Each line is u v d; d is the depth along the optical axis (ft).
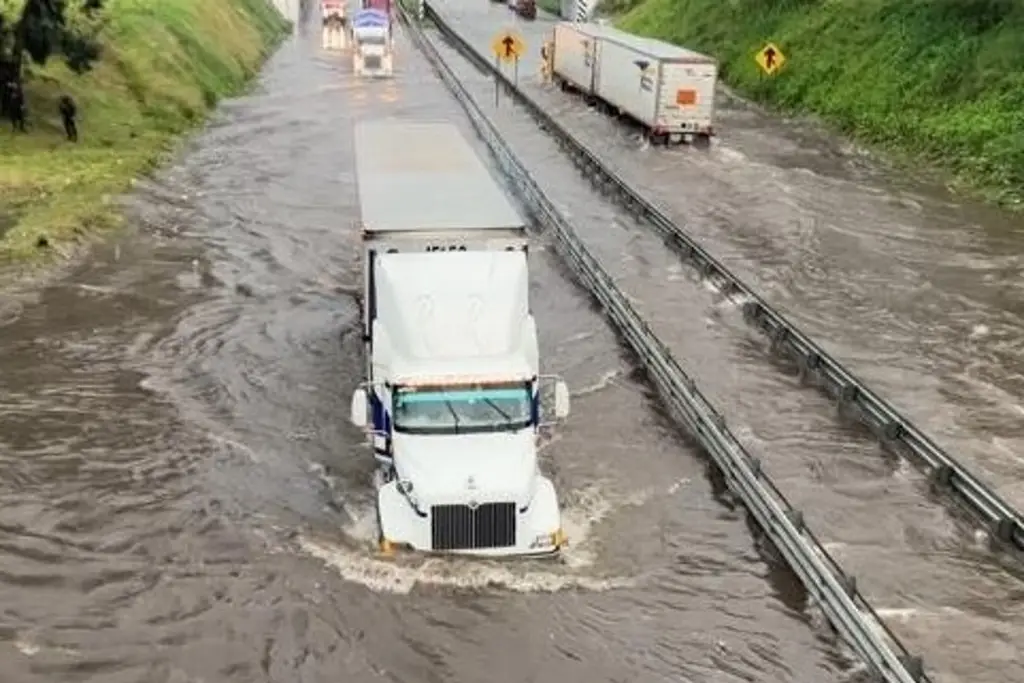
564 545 59.11
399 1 359.87
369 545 59.06
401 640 51.70
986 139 138.82
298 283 99.19
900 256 110.01
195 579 55.83
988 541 61.05
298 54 255.91
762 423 74.23
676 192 133.28
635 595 55.67
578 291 98.94
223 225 115.96
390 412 58.80
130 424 71.87
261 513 62.13
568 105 191.62
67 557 57.41
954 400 78.38
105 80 162.81
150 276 99.40
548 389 78.74
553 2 360.07
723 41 218.18
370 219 66.80
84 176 127.03
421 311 60.29
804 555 56.18
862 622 50.47
